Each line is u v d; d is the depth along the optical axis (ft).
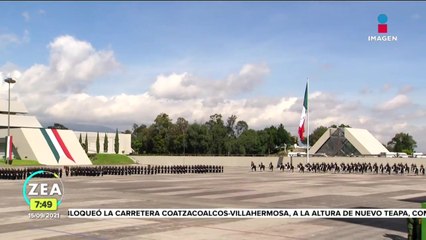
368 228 51.24
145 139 423.64
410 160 244.42
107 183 128.16
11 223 52.60
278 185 121.29
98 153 356.79
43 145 287.89
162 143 411.75
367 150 301.22
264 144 426.51
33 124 347.15
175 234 46.09
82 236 44.55
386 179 161.99
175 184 123.95
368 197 88.58
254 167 249.75
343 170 235.20
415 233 39.01
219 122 410.31
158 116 419.74
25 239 42.86
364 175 199.11
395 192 101.50
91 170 177.37
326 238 45.11
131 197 84.84
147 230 48.32
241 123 463.42
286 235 46.37
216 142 398.21
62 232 46.73
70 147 301.22
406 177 180.75
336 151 316.40
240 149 395.96
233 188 109.19
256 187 112.98
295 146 484.74
